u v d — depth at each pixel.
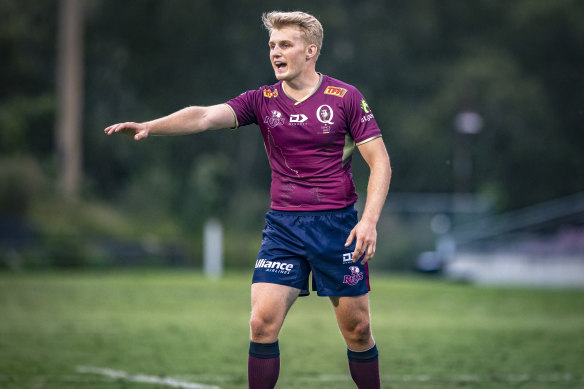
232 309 41.00
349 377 20.44
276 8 131.75
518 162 141.12
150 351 25.11
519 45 145.12
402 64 140.62
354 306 13.69
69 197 96.19
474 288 61.88
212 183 110.31
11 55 126.62
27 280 60.28
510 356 24.86
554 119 143.50
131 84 138.38
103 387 18.69
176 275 71.81
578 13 139.00
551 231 94.81
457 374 21.16
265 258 13.67
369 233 13.08
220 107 13.88
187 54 135.25
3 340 27.39
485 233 95.50
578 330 33.06
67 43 114.44
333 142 13.62
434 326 34.25
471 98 134.25
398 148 139.62
